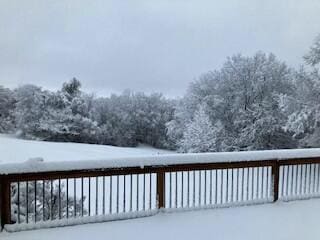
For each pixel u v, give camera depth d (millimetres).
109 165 5773
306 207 6785
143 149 35844
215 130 29594
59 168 5496
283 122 28281
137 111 40875
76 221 5664
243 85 30641
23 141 35969
